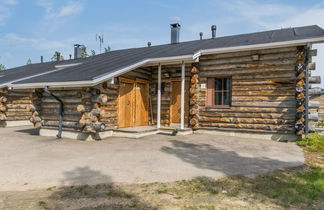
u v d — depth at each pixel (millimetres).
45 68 15719
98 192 3465
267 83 8492
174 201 3129
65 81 7445
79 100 8148
